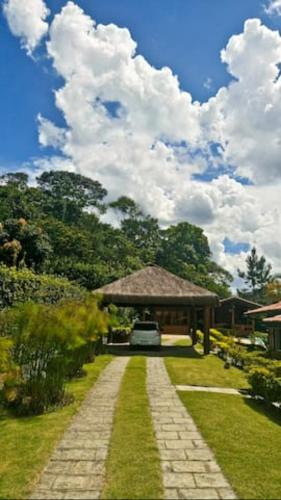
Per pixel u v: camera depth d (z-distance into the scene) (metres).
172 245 73.38
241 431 7.34
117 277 40.84
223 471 5.41
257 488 4.93
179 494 4.71
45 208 70.31
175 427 7.42
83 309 11.10
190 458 5.85
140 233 73.75
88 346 13.87
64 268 39.06
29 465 5.56
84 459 5.77
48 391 8.95
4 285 12.48
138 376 13.07
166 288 20.48
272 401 9.57
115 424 7.54
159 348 21.33
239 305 42.19
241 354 16.08
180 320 37.41
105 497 4.63
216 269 75.38
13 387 8.31
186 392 10.79
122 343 25.08
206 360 17.70
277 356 18.95
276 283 52.88
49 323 9.02
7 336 9.01
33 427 7.30
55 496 4.67
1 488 4.88
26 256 33.00
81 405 9.04
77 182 75.75
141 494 4.70
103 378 12.62
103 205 76.31
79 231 52.91
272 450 6.36
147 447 6.29
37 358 9.07
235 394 10.96
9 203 51.09
